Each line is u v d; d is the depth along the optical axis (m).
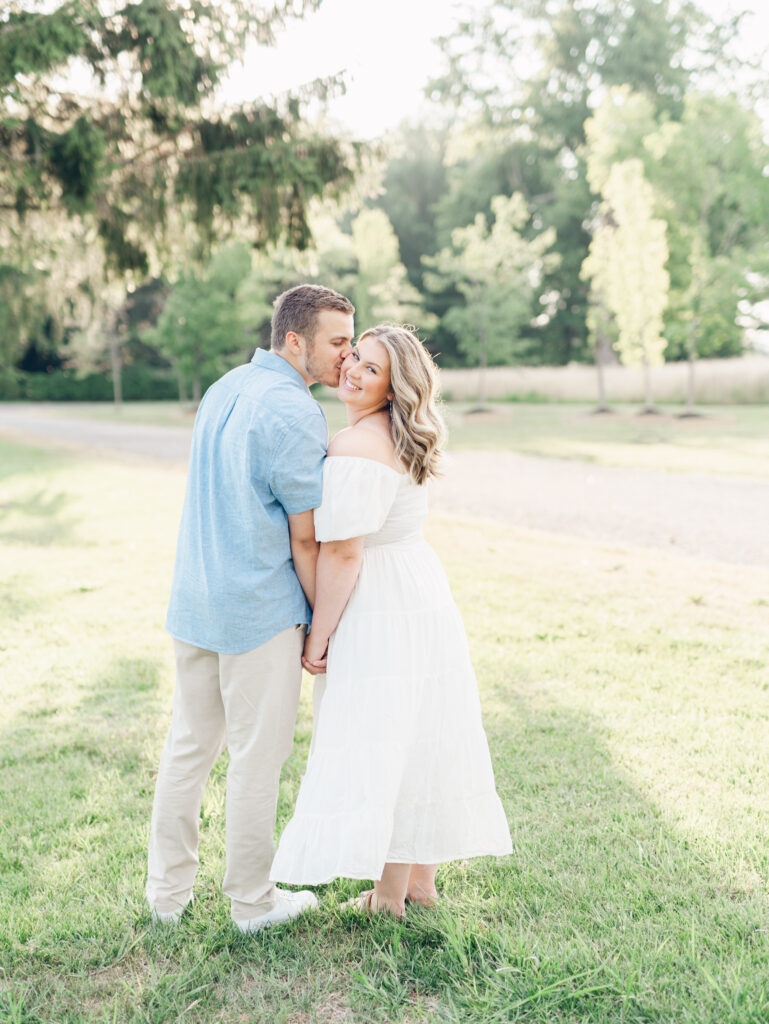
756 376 32.03
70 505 10.52
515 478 12.72
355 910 2.36
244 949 2.21
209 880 2.55
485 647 4.78
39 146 8.58
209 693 2.23
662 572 6.52
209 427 2.20
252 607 2.09
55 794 3.15
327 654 2.22
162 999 1.99
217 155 9.12
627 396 36.12
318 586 2.15
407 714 2.15
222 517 2.12
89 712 4.00
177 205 9.81
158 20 7.78
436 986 2.05
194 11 8.12
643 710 3.84
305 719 3.93
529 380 39.44
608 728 3.65
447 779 2.21
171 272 10.92
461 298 42.19
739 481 11.66
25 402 47.66
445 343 43.44
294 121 9.41
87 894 2.47
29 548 7.92
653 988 2.00
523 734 3.62
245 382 2.19
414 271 44.06
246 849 2.22
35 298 15.00
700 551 7.36
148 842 2.76
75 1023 1.93
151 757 3.49
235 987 2.07
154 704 4.09
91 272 12.84
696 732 3.59
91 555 7.59
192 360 32.31
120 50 8.17
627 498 10.45
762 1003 1.90
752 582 6.15
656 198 26.69
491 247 29.91
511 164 41.09
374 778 2.08
